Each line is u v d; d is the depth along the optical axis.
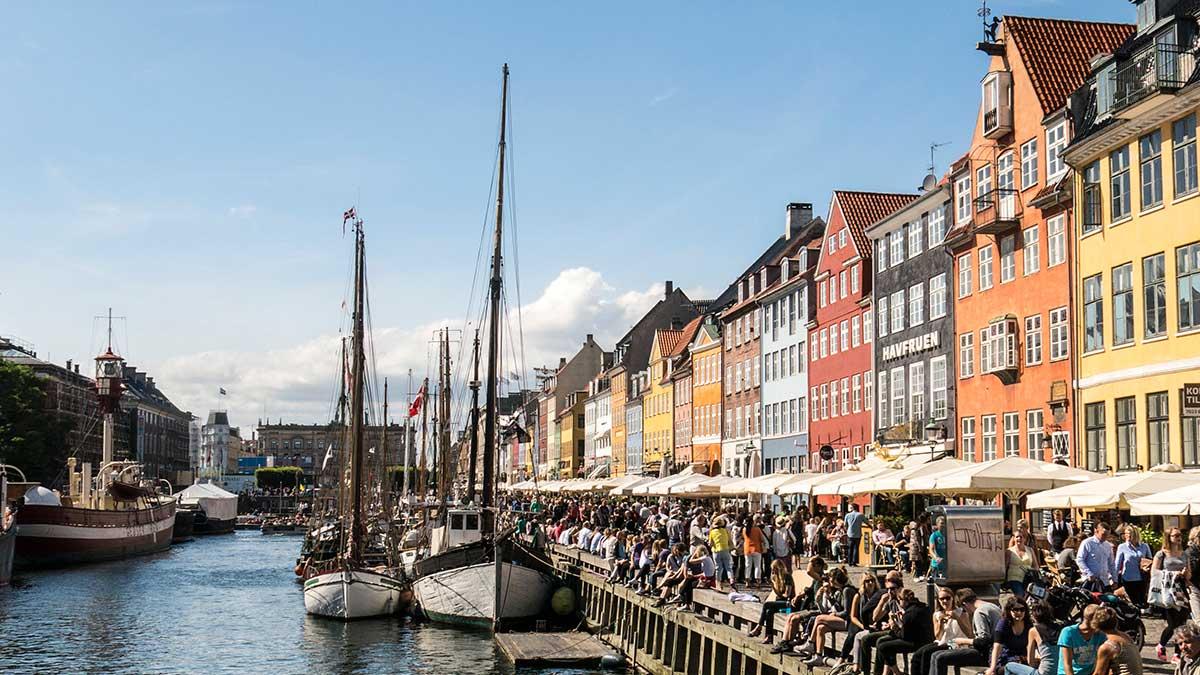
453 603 42.22
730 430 81.44
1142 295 35.03
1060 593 18.56
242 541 115.38
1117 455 36.19
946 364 49.06
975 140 47.03
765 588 31.89
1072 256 39.09
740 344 79.75
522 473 155.12
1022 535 24.30
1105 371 37.06
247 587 62.59
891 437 52.25
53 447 106.88
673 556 31.11
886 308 55.75
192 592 59.69
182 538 118.44
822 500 59.72
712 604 27.64
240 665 36.31
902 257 54.00
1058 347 40.44
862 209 61.91
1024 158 43.16
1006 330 43.19
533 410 165.38
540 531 46.56
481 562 41.72
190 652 39.03
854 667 18.89
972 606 17.34
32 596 57.00
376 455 85.62
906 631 17.97
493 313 43.66
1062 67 43.25
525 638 37.09
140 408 186.25
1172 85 32.97
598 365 149.25
